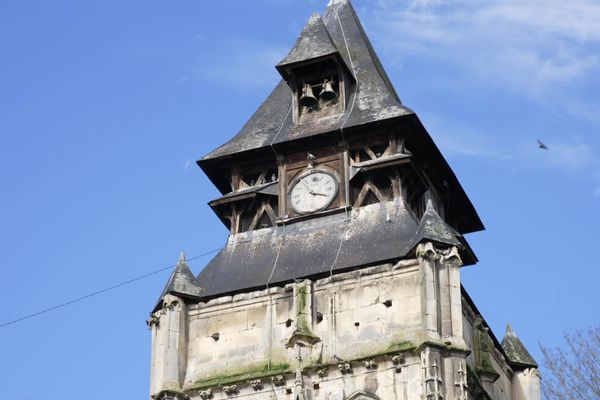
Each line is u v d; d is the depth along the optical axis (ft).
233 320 268.21
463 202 304.91
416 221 277.03
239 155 289.74
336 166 284.41
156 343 268.41
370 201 280.31
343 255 270.26
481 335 272.51
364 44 305.94
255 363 262.06
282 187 285.64
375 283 262.06
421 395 247.50
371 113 286.05
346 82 293.84
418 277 259.60
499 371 281.33
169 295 270.26
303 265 271.08
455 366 249.96
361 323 259.19
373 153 284.20
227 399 259.39
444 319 254.47
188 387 262.88
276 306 266.57
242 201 286.66
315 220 280.72
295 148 287.48
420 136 284.61
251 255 279.28
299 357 257.55
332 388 253.85
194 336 269.03
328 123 288.30
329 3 318.86
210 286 274.57
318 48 293.23
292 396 255.70
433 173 294.66
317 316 262.88
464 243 270.46
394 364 252.21
